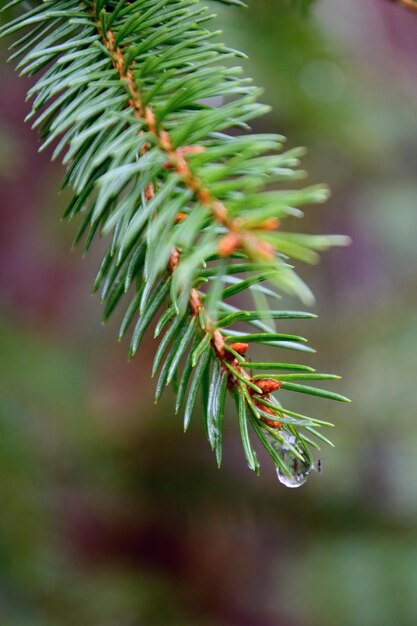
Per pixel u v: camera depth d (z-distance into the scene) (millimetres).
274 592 1089
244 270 356
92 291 369
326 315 1205
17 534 625
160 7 373
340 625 789
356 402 991
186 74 365
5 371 708
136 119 355
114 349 1110
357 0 1143
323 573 804
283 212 319
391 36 1193
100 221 366
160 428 760
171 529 747
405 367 1008
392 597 786
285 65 738
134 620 686
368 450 908
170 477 731
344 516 812
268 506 757
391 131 1058
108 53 369
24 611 614
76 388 742
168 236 336
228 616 1155
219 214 328
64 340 1111
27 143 992
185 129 346
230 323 358
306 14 464
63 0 384
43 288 1184
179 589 802
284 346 359
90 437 711
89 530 1085
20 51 378
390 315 1127
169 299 365
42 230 1024
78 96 363
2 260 1178
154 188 353
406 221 1205
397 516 825
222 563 1200
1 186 1109
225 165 334
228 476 754
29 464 649
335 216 1271
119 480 714
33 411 688
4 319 786
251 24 689
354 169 1160
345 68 918
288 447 353
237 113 345
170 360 359
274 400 359
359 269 1289
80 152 363
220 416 356
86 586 676
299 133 967
